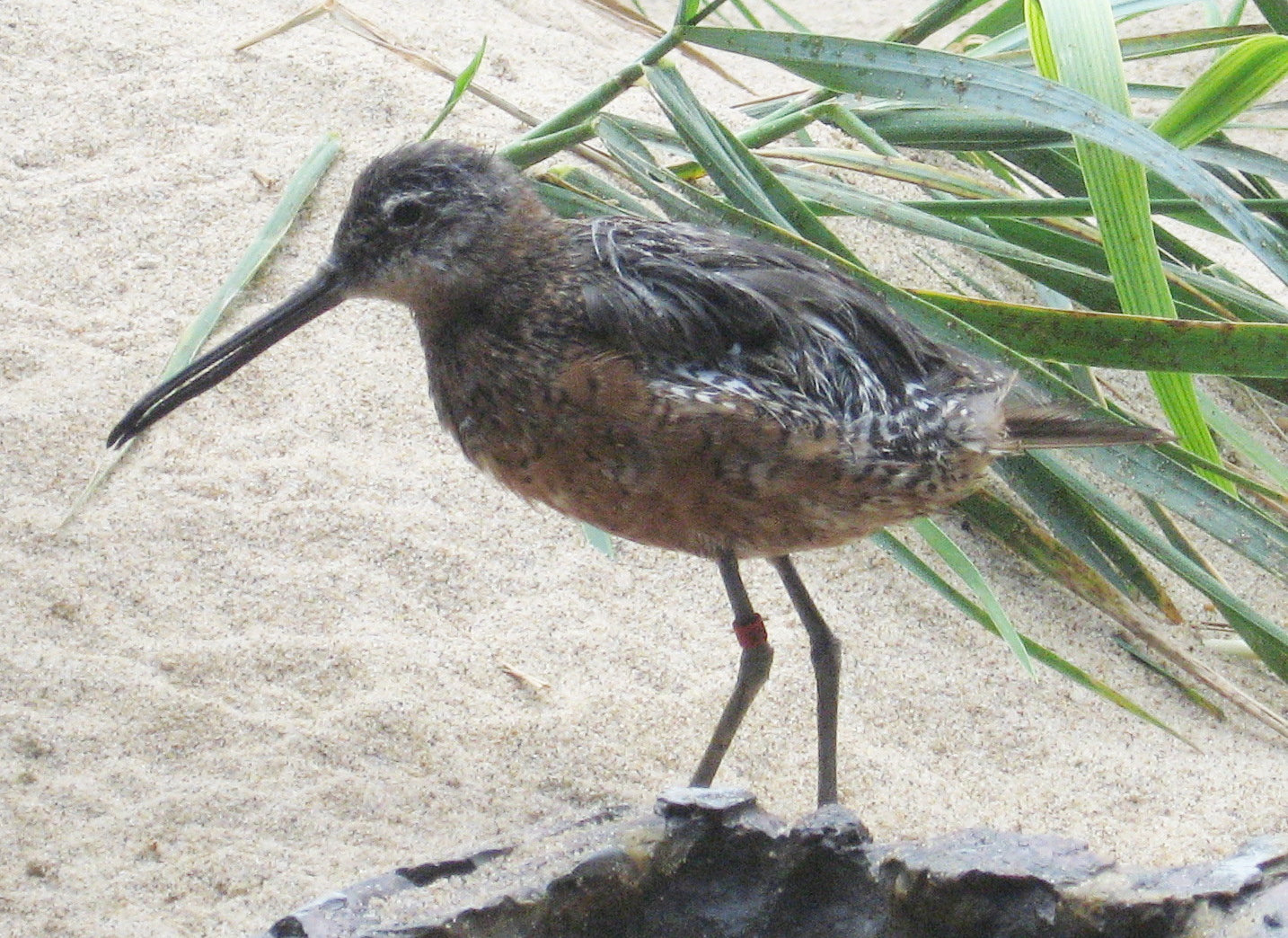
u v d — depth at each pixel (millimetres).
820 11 17000
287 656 8852
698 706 8961
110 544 9289
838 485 7539
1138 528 9445
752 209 9633
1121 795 8852
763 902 6555
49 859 7648
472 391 7828
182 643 8820
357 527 9562
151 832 7863
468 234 7785
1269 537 8938
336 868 7781
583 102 10344
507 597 9383
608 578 9617
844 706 9117
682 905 6582
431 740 8539
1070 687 9555
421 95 12289
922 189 12398
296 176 11266
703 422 7305
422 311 7992
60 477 9609
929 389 7875
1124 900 6105
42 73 12188
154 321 10531
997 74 8750
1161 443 8930
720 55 14641
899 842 6914
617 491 7609
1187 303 10195
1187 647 10023
